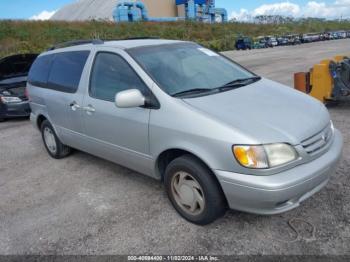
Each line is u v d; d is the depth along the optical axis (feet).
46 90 16.35
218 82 12.16
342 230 9.68
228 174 9.07
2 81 28.07
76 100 14.01
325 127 10.21
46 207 12.59
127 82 11.89
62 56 15.80
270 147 8.76
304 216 10.46
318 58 61.62
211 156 9.32
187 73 12.08
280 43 143.02
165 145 10.49
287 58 67.36
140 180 14.10
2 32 108.27
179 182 10.68
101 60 13.21
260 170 8.68
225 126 9.20
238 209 9.39
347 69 21.56
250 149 8.73
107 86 12.73
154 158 11.11
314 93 22.90
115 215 11.55
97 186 13.91
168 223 10.79
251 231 9.98
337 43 129.18
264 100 10.78
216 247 9.46
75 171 15.72
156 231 10.43
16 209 12.67
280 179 8.63
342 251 8.86
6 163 17.78
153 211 11.57
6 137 22.98
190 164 9.95
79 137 14.62
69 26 131.54
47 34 116.67
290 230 9.87
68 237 10.55
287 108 10.32
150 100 10.96
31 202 13.11
